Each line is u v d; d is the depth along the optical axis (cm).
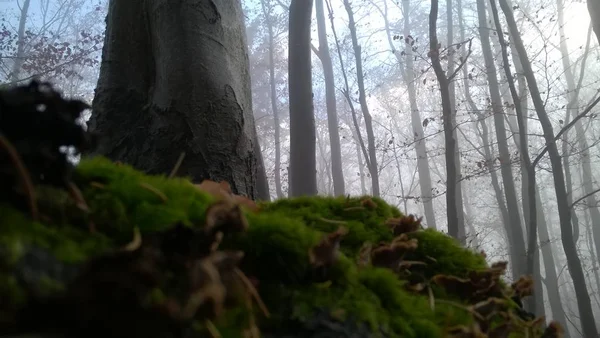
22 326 47
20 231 53
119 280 47
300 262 81
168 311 48
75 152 68
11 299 46
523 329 123
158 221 72
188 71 258
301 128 709
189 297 53
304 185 692
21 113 61
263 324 73
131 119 263
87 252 58
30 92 62
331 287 83
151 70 276
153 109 257
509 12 786
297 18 736
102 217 69
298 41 734
